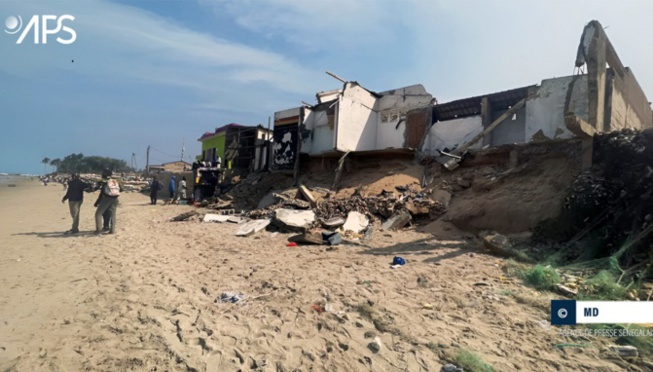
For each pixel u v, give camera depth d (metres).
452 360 3.30
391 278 5.80
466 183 12.16
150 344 3.55
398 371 3.18
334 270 6.32
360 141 18.59
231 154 25.95
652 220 6.57
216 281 5.69
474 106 16.09
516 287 5.28
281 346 3.61
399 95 18.95
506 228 9.38
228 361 3.30
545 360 3.29
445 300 4.79
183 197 22.64
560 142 10.66
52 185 50.88
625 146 8.22
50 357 3.26
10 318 4.09
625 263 6.07
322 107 19.45
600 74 9.77
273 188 18.45
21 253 7.46
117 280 5.61
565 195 8.81
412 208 11.67
